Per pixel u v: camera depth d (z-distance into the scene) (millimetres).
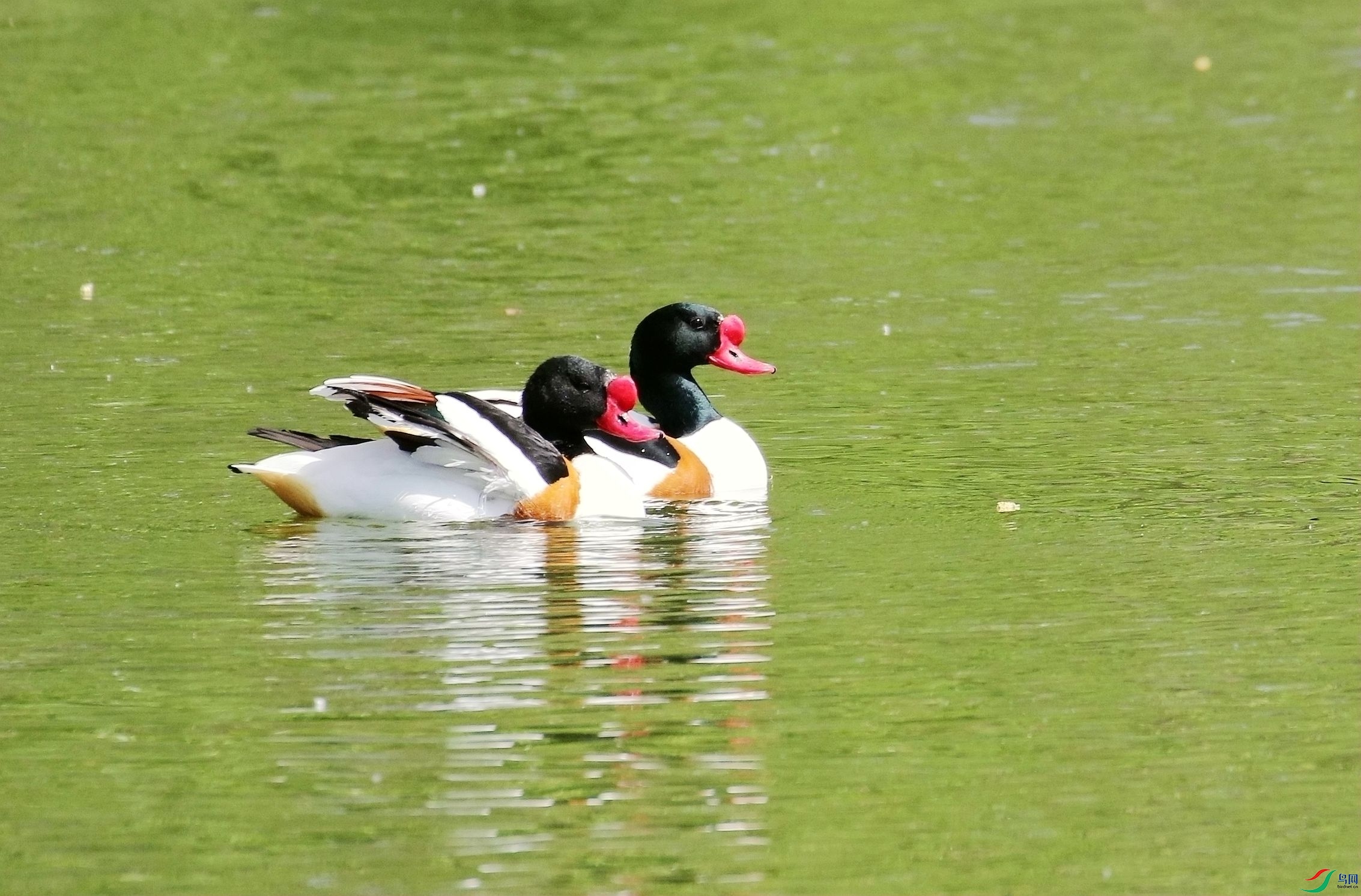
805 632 11609
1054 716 10383
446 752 9922
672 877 8727
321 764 9805
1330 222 24672
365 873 8766
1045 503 14477
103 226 24469
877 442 16453
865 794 9492
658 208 25594
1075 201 26000
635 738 10094
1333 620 11742
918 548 13367
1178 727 10250
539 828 9164
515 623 11797
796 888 8648
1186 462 15562
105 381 18156
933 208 25656
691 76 32938
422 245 23750
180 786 9602
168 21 36469
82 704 10539
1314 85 32250
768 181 26984
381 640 11484
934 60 34188
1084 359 19109
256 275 22391
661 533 13797
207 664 11102
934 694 10672
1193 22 37344
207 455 15742
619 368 18797
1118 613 11938
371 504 13812
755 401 17875
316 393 13633
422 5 38344
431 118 30000
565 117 30234
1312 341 19656
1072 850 8969
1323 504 14297
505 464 13875
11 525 13797
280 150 28141
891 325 20516
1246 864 8852
